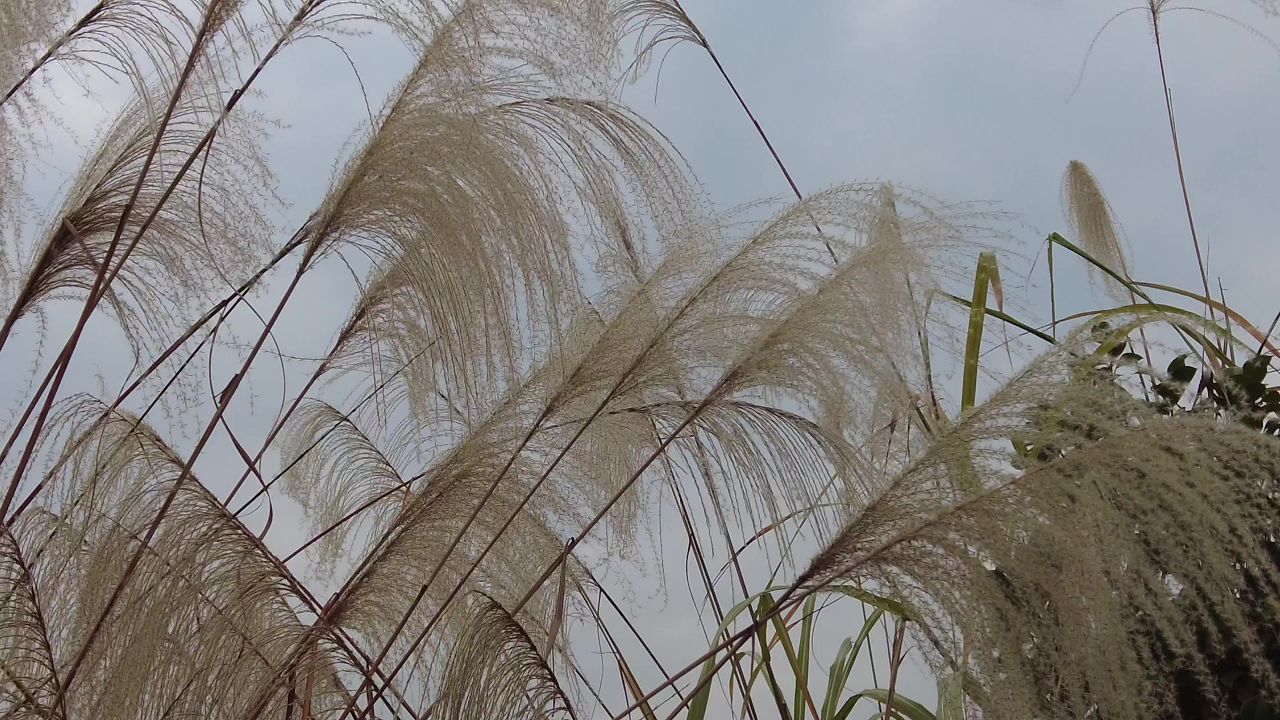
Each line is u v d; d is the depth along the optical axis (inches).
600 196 71.7
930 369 62.9
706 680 61.1
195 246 64.1
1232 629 56.4
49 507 63.7
